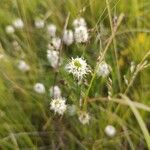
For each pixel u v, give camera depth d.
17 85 0.29
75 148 0.28
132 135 0.28
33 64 0.31
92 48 0.31
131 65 0.30
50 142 0.29
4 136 0.28
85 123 0.28
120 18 0.28
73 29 0.34
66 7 0.35
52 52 0.31
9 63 0.31
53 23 0.35
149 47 0.32
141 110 0.29
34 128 0.28
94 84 0.29
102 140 0.27
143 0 0.36
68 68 0.28
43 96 0.29
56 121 0.28
